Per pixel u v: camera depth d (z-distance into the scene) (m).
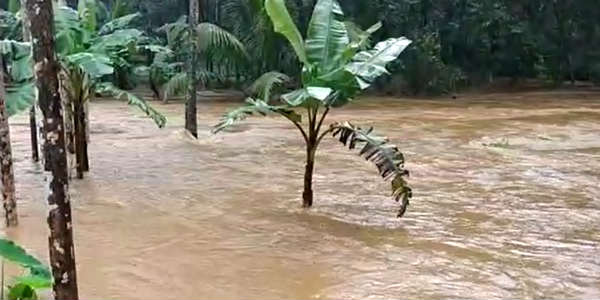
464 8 27.45
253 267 5.87
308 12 23.62
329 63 7.48
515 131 15.79
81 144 9.98
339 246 6.49
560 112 20.22
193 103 14.35
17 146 12.93
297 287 5.38
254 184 9.47
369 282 5.50
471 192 9.00
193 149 12.83
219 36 20.33
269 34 22.38
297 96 7.41
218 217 7.59
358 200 8.47
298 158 11.73
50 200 3.93
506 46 28.12
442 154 12.30
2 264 4.61
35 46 3.80
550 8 28.42
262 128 16.19
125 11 21.70
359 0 25.30
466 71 28.28
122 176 10.02
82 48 9.48
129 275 5.65
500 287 5.39
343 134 7.21
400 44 7.56
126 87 25.08
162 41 25.75
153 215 7.66
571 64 29.06
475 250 6.39
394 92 25.78
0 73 6.88
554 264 5.98
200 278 5.59
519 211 7.94
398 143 13.72
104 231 6.97
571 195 8.84
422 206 8.16
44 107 3.85
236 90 26.11
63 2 10.35
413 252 6.32
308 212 7.83
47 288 4.59
